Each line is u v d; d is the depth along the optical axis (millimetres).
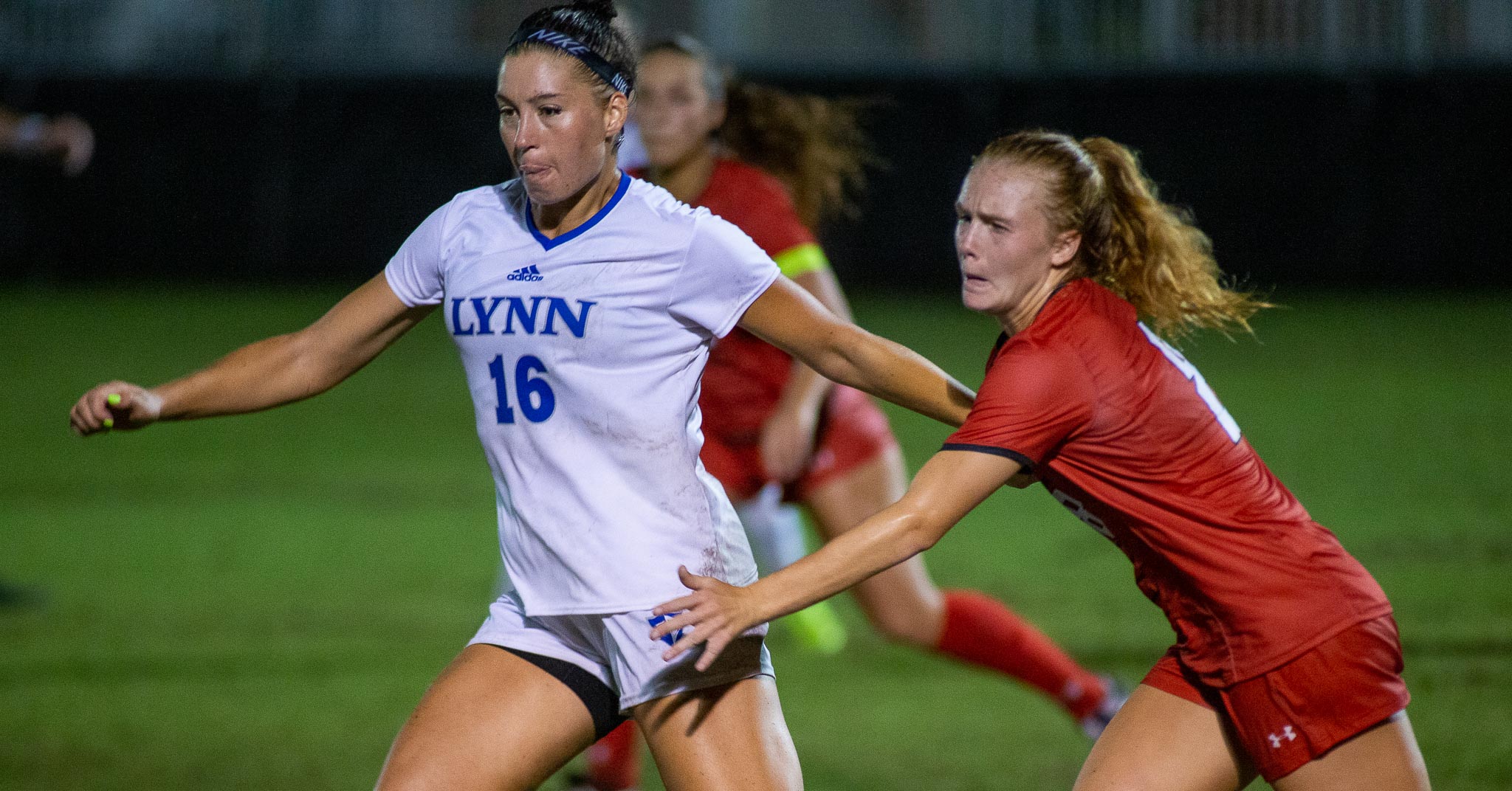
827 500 15891
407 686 17844
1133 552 9703
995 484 9102
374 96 58875
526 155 8953
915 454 31672
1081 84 55594
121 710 16906
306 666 18625
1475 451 30891
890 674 18703
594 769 13922
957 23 59406
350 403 39438
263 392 10250
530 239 9367
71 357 42812
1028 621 20250
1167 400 9258
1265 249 55500
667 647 9195
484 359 9406
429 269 9898
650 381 9211
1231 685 9383
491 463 9672
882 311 51406
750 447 15742
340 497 28625
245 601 21609
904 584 15227
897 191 57094
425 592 22203
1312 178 55000
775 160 16438
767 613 8609
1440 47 56094
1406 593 21016
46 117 59906
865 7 59781
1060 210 9523
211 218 60250
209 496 28672
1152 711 9672
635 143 15734
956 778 14734
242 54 61625
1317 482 28344
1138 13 58031
